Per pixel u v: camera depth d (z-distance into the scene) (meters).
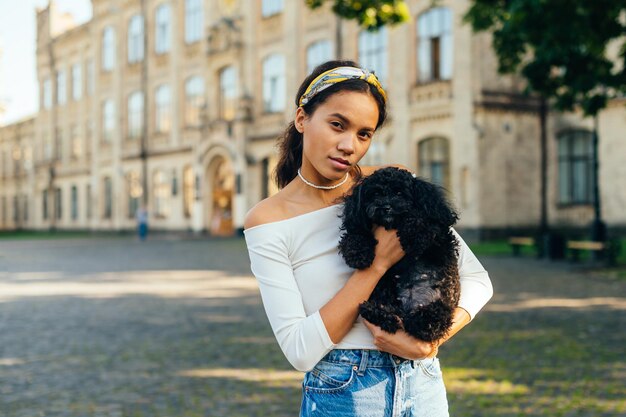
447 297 2.19
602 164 28.95
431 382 2.36
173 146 45.50
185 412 6.12
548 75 15.48
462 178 29.00
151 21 47.38
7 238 47.88
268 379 7.22
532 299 12.48
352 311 2.19
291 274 2.32
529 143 30.06
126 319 11.34
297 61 36.88
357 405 2.25
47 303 13.51
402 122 31.23
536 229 30.16
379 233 2.20
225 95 41.78
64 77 58.28
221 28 41.12
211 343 9.15
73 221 57.62
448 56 29.55
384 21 13.96
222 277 18.14
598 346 8.45
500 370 7.33
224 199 41.88
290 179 2.74
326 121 2.29
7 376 7.55
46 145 61.97
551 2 12.60
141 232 41.28
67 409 6.28
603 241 20.20
